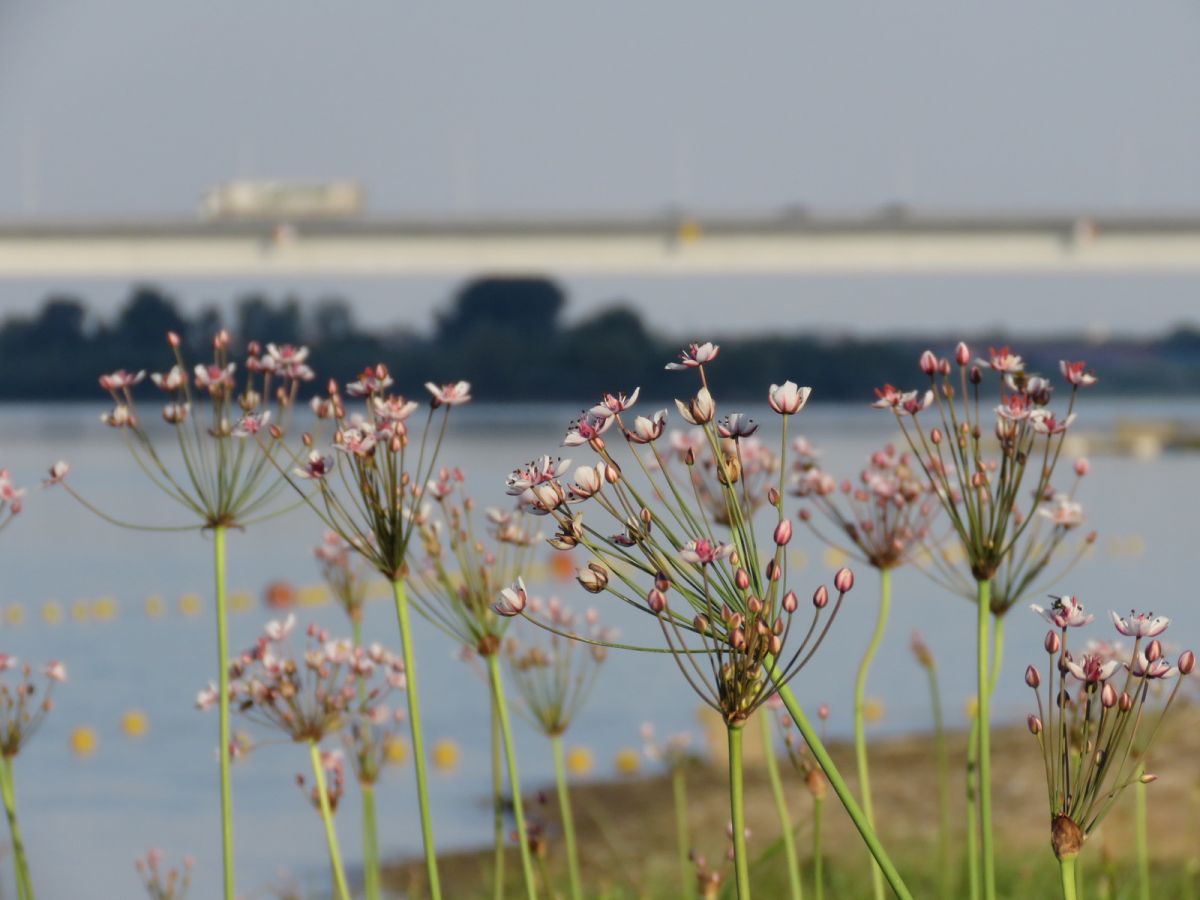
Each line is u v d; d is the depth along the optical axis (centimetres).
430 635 7438
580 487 994
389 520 1288
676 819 3784
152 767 4744
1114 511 14288
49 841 3759
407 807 4150
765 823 3656
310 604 8781
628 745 4975
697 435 1512
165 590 9519
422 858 3591
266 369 1420
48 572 10688
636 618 7669
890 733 4981
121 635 7700
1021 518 1420
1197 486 17412
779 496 994
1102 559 10725
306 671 1525
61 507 15350
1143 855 1947
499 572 1507
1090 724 1055
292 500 16262
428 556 1505
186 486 16538
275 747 5047
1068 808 995
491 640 1489
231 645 7225
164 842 3775
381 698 1778
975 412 1201
